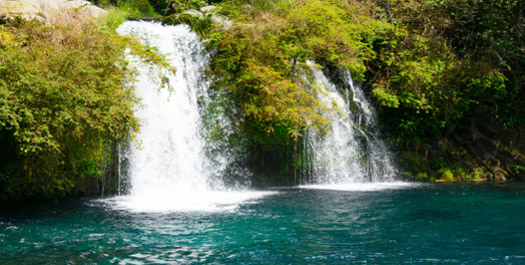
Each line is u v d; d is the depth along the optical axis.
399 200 10.56
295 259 5.64
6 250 6.10
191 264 5.45
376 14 16.69
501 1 16.12
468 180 15.67
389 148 16.14
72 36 9.28
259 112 13.07
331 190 12.70
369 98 16.23
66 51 8.73
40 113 7.97
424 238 6.71
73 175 11.44
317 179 14.84
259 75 12.45
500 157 16.30
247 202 10.32
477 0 16.36
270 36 13.16
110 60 9.27
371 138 15.96
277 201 10.46
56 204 10.00
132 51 10.79
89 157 10.45
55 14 10.68
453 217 8.38
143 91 11.71
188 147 12.58
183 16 13.88
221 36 13.12
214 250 6.08
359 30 14.95
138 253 5.95
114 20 12.80
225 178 13.30
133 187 11.63
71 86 8.20
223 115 13.29
